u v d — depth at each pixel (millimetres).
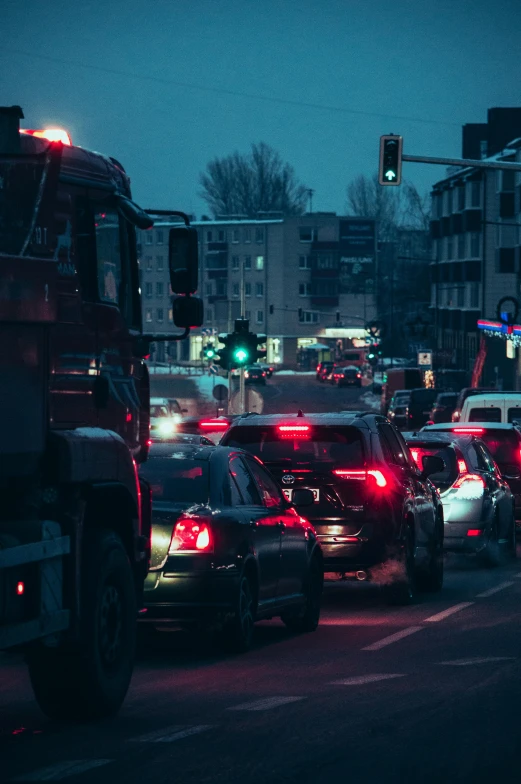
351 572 22766
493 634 19562
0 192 11703
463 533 30062
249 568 18297
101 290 15055
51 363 13500
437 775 10500
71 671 12695
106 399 14781
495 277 142125
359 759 11102
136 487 13914
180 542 17328
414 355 176250
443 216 165000
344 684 15078
